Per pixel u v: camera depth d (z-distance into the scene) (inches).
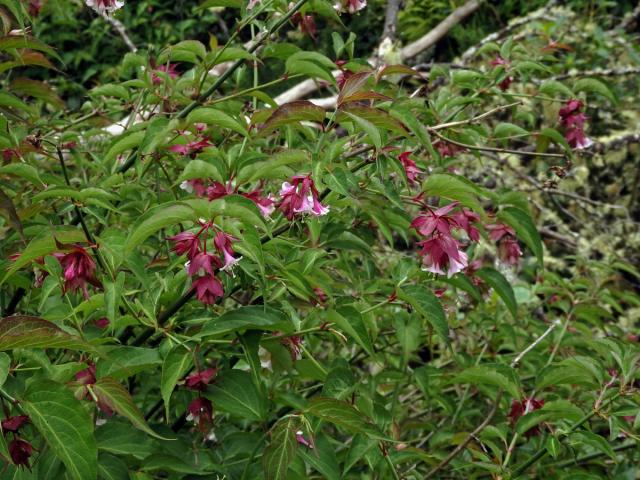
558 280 74.7
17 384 49.0
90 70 160.1
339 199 56.8
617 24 150.9
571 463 63.6
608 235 112.9
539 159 98.3
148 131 55.1
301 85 124.3
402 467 68.8
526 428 56.2
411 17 155.7
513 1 150.7
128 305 52.6
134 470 54.0
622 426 55.4
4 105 62.2
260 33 63.1
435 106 67.0
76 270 49.9
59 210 61.3
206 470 53.9
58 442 44.4
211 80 68.3
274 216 59.9
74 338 44.2
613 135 121.3
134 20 165.0
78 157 65.7
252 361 53.1
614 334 81.1
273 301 58.0
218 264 49.8
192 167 51.0
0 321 43.3
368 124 50.5
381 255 90.8
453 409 67.7
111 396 48.3
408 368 75.2
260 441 53.7
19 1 60.5
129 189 61.0
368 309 57.0
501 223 64.3
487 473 63.8
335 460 54.9
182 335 53.0
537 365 73.7
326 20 154.9
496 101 115.8
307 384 75.4
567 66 123.8
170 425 59.2
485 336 75.3
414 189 63.9
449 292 70.9
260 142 66.4
